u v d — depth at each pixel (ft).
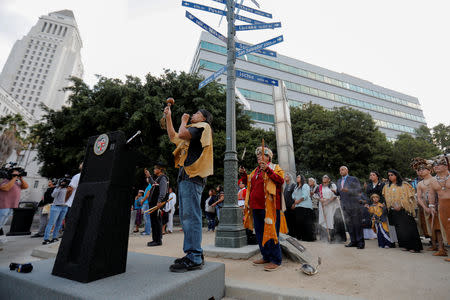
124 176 5.97
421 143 66.74
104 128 40.55
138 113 37.45
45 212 20.94
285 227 9.23
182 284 4.90
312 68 138.92
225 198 13.24
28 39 294.05
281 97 22.88
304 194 17.17
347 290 6.23
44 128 45.01
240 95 19.58
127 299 3.88
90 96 45.73
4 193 14.02
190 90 44.39
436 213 11.51
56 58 297.94
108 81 42.73
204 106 42.83
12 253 12.98
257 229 9.17
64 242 5.48
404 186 13.05
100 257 5.11
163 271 5.72
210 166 6.63
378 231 14.39
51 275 5.29
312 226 17.03
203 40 101.91
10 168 14.57
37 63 287.89
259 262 9.14
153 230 14.55
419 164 13.29
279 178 8.57
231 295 6.58
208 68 97.71
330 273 7.91
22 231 22.49
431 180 11.23
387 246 13.76
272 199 8.44
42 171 48.55
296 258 9.50
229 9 17.24
